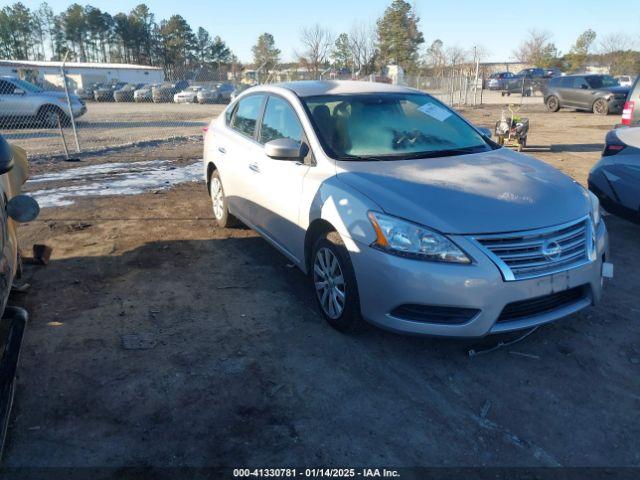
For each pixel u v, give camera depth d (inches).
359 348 137.0
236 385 121.8
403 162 150.6
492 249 118.6
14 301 162.9
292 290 171.9
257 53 2815.0
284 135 174.4
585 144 494.6
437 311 120.8
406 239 120.7
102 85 1756.9
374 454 101.2
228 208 219.9
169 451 101.6
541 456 100.7
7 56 3762.3
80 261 196.2
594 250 130.6
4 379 107.0
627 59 2062.0
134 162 406.6
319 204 143.2
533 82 1366.9
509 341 139.6
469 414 112.3
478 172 144.5
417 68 2495.1
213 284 176.4
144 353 134.6
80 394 118.1
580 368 128.3
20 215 118.7
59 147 486.6
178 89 1457.9
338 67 2027.6
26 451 101.0
